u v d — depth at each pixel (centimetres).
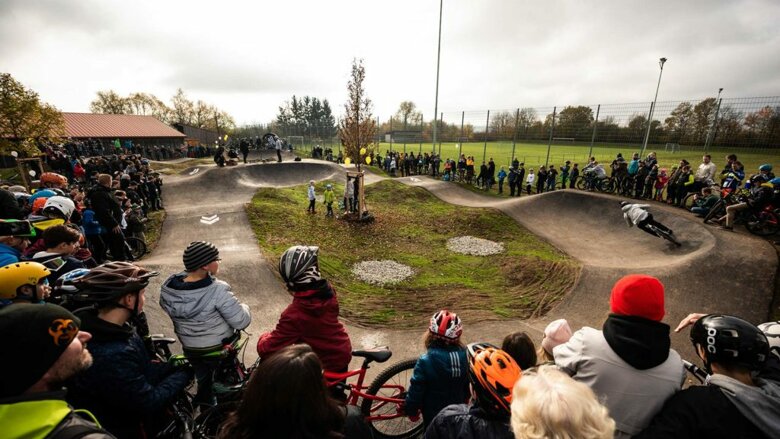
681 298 734
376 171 2739
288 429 128
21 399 119
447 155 3675
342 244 1248
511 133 2744
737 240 902
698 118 1514
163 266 803
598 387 178
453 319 257
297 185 2116
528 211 1595
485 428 158
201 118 7338
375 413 335
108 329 200
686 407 156
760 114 1297
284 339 235
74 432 122
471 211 1620
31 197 588
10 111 1805
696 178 1216
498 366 167
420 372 252
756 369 162
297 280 230
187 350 264
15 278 216
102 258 770
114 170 1914
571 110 2236
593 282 852
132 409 204
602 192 1583
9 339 119
